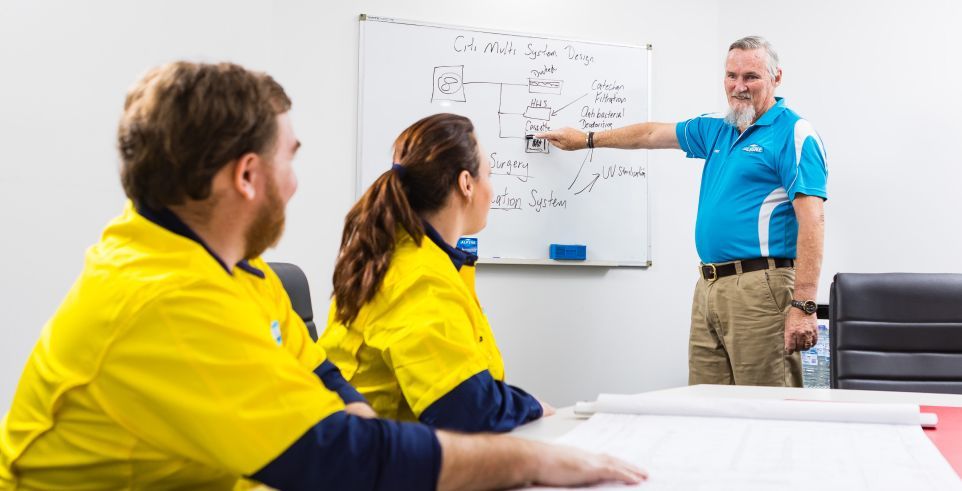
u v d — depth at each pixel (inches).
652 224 130.1
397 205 46.5
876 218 117.3
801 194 96.3
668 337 130.9
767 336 100.0
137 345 24.5
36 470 26.0
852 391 59.6
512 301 121.5
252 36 104.3
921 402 53.3
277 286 39.4
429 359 42.2
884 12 117.2
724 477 31.1
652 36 130.9
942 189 112.0
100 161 94.7
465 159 48.7
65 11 93.6
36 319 91.4
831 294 77.1
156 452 25.7
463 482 27.2
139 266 25.5
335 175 112.7
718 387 61.3
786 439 38.4
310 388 26.7
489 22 121.6
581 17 127.0
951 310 73.9
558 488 29.3
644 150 129.4
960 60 110.6
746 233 101.7
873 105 118.0
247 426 24.9
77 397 25.0
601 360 126.5
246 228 28.0
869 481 30.5
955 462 34.3
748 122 103.0
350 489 25.7
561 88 124.4
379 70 114.7
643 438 38.7
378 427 26.9
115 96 95.7
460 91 118.6
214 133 25.6
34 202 91.6
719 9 134.0
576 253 123.0
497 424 42.3
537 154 122.5
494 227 119.6
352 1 114.3
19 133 91.1
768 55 102.9
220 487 28.5
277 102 27.8
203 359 24.7
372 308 45.4
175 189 25.8
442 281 44.8
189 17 100.3
